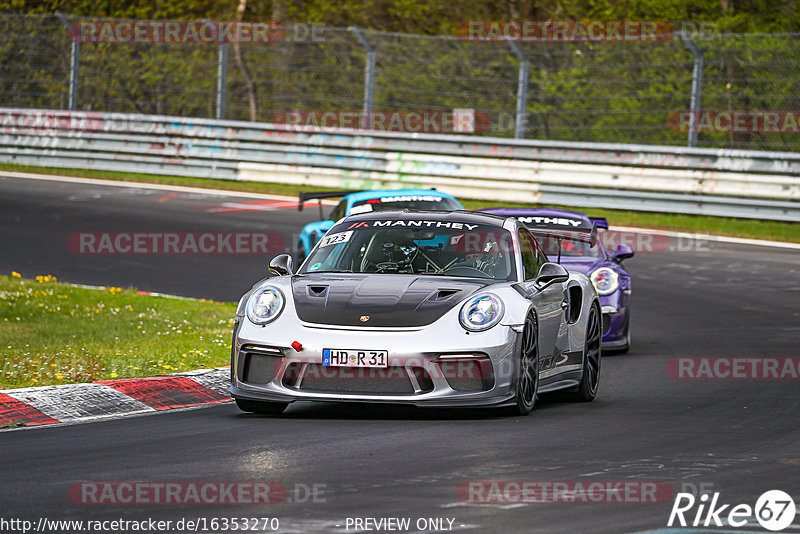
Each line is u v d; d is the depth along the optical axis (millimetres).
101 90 103562
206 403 29859
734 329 47594
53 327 43062
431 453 22641
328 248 30922
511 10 116688
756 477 20906
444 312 26828
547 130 91562
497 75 94062
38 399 27719
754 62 83750
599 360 33250
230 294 54625
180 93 102438
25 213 76688
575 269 42312
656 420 27766
